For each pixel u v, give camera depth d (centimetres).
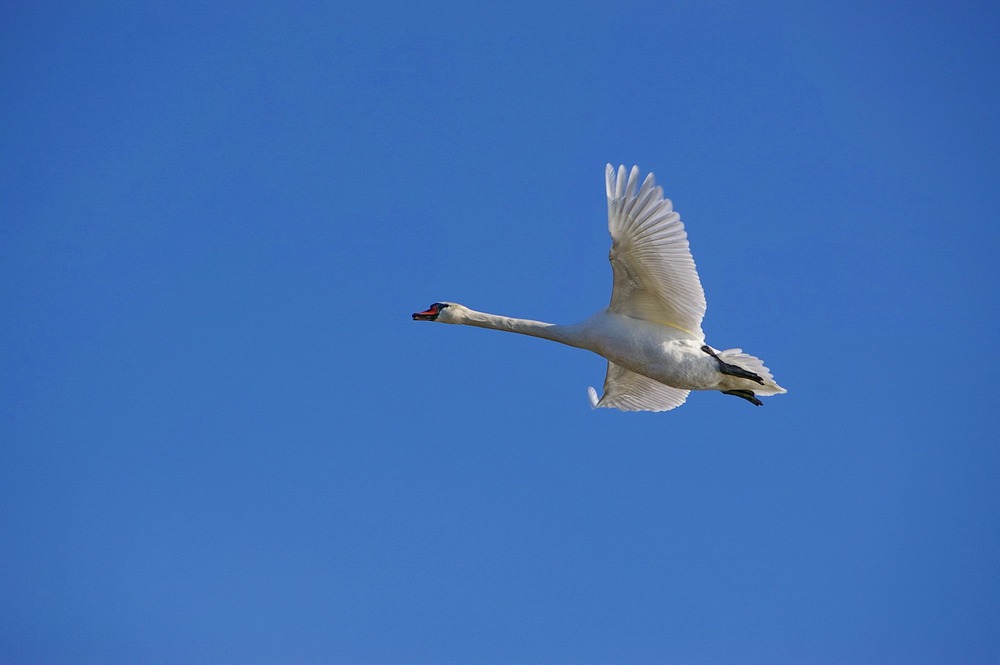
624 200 1579
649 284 1653
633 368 1694
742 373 1634
